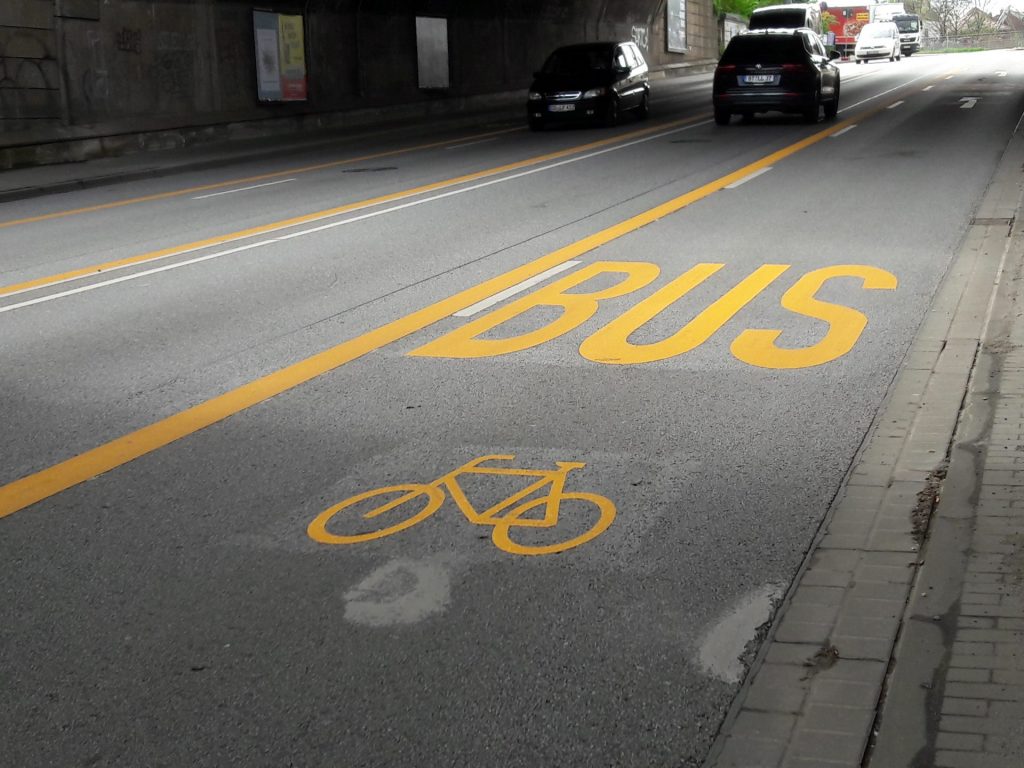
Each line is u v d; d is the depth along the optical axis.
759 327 8.08
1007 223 11.85
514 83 41.81
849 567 4.34
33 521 5.05
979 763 3.08
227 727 3.43
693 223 12.80
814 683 3.55
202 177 21.23
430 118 34.22
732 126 25.70
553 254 11.27
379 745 3.32
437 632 3.97
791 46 24.77
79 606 4.24
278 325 8.66
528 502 5.08
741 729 3.34
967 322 7.93
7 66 23.12
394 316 8.84
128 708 3.55
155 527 4.95
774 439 5.80
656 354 7.48
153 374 7.39
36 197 19.36
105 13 25.02
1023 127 21.84
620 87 27.67
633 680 3.63
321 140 27.73
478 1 38.47
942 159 17.55
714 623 3.98
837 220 12.54
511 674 3.69
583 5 47.06
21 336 8.62
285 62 30.03
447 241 12.30
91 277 11.05
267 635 3.98
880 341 7.58
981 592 4.03
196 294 9.97
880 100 30.86
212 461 5.74
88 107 24.86
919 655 3.65
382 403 6.61
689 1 62.31
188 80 27.27
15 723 3.48
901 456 5.48
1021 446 5.41
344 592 4.29
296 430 6.17
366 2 32.75
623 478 5.33
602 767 3.19
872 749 3.19
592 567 4.43
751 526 4.77
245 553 4.65
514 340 7.99
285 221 14.41
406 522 4.91
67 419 6.51
